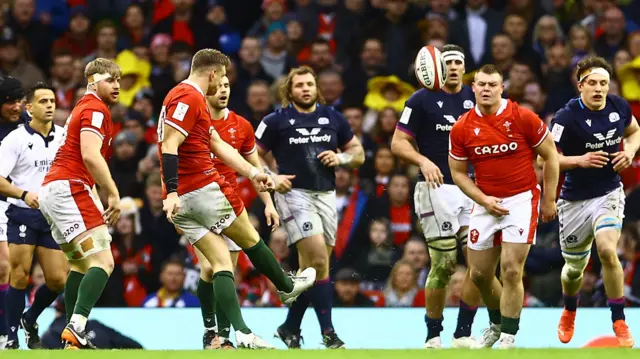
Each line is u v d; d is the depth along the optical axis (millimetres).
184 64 50469
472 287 30609
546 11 51625
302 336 33844
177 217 25703
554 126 31125
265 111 46875
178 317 34031
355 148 33250
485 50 50125
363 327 33969
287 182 31484
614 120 30906
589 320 33938
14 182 31469
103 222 27188
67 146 27125
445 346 33750
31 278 41094
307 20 50844
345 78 49156
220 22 52719
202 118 25375
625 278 41719
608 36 50844
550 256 41125
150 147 46531
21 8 52875
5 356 21109
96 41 52875
